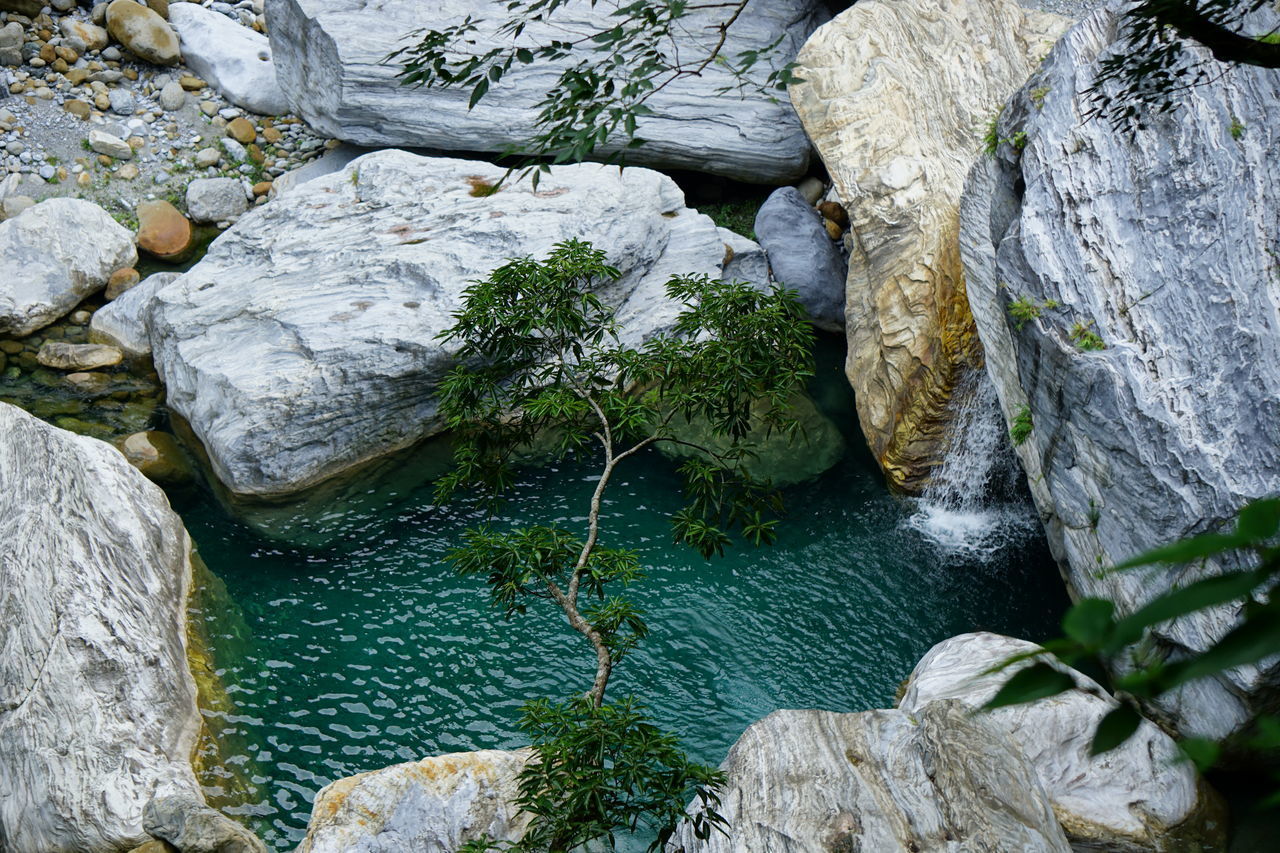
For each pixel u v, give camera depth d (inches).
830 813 279.4
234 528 463.2
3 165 636.7
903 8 573.6
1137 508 342.6
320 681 396.2
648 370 331.3
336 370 479.8
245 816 343.3
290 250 542.9
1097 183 362.9
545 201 552.7
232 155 673.0
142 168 657.0
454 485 343.6
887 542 467.5
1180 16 109.2
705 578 445.1
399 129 635.5
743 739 310.3
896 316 489.1
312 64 635.5
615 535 462.3
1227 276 329.1
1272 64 106.6
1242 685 311.6
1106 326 349.7
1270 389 312.0
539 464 496.4
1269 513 35.0
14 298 557.6
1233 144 336.2
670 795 243.4
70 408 515.5
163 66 703.7
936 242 485.7
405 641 414.0
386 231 543.8
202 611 418.3
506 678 401.1
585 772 242.8
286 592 432.5
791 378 324.8
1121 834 328.5
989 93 566.3
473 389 334.6
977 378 474.9
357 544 458.3
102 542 394.0
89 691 348.2
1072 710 342.6
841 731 308.7
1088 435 356.2
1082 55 384.5
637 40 623.5
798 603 436.5
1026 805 282.2
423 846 301.4
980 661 367.6
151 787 330.6
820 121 535.8
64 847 319.0
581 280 524.7
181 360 506.9
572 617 292.2
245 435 469.4
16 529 386.0
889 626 427.8
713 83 638.5
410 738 377.1
